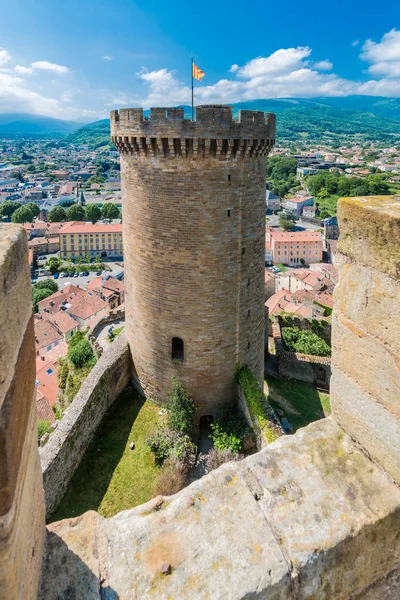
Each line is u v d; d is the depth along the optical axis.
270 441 19.45
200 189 20.36
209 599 4.35
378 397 5.36
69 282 144.12
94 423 23.33
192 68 23.14
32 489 4.73
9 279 3.80
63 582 4.72
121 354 26.27
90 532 5.23
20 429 4.05
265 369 40.47
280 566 4.59
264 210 24.05
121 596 4.48
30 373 4.67
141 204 21.83
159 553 4.82
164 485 19.86
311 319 51.03
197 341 22.89
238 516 5.12
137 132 20.25
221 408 24.27
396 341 4.93
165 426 23.22
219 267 21.83
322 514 5.06
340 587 4.95
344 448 5.91
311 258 155.75
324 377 39.28
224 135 19.58
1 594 3.57
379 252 4.96
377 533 5.07
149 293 23.22
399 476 5.22
